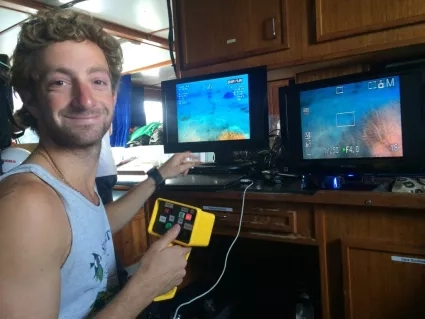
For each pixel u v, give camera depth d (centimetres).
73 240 62
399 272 80
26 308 50
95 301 70
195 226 82
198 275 156
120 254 175
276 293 152
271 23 122
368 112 93
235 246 163
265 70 123
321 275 91
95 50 70
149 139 256
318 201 88
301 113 106
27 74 66
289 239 95
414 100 86
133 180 165
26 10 214
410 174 92
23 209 52
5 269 49
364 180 99
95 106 66
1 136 113
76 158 70
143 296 63
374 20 103
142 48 320
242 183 112
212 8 135
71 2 213
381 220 82
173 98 142
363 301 85
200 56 139
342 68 131
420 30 98
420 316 79
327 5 111
